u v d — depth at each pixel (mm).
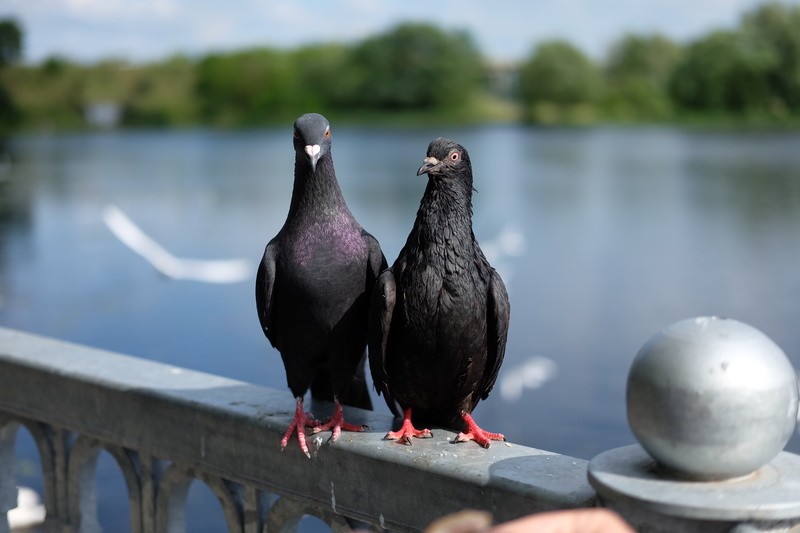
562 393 20812
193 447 2830
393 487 2426
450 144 2592
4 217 49906
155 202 57812
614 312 29547
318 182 2842
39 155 95000
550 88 121125
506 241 38156
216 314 27406
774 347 1817
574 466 2260
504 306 2635
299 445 2594
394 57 118625
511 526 1369
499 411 19766
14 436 3463
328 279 2807
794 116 112438
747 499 1780
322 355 2918
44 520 3299
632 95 120438
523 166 83375
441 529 1170
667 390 1791
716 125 117875
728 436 1771
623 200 61031
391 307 2596
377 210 54625
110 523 11516
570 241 44312
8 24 111125
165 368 3104
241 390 2891
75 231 45125
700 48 116375
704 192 65375
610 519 1378
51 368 3127
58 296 30672
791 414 1803
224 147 108938
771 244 44250
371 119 120312
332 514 2598
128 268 34906
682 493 1820
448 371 2633
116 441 3010
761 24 112438
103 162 87500
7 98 113312
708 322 1855
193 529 11328
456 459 2342
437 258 2562
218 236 44969
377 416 2840
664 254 41250
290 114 124250
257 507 2762
